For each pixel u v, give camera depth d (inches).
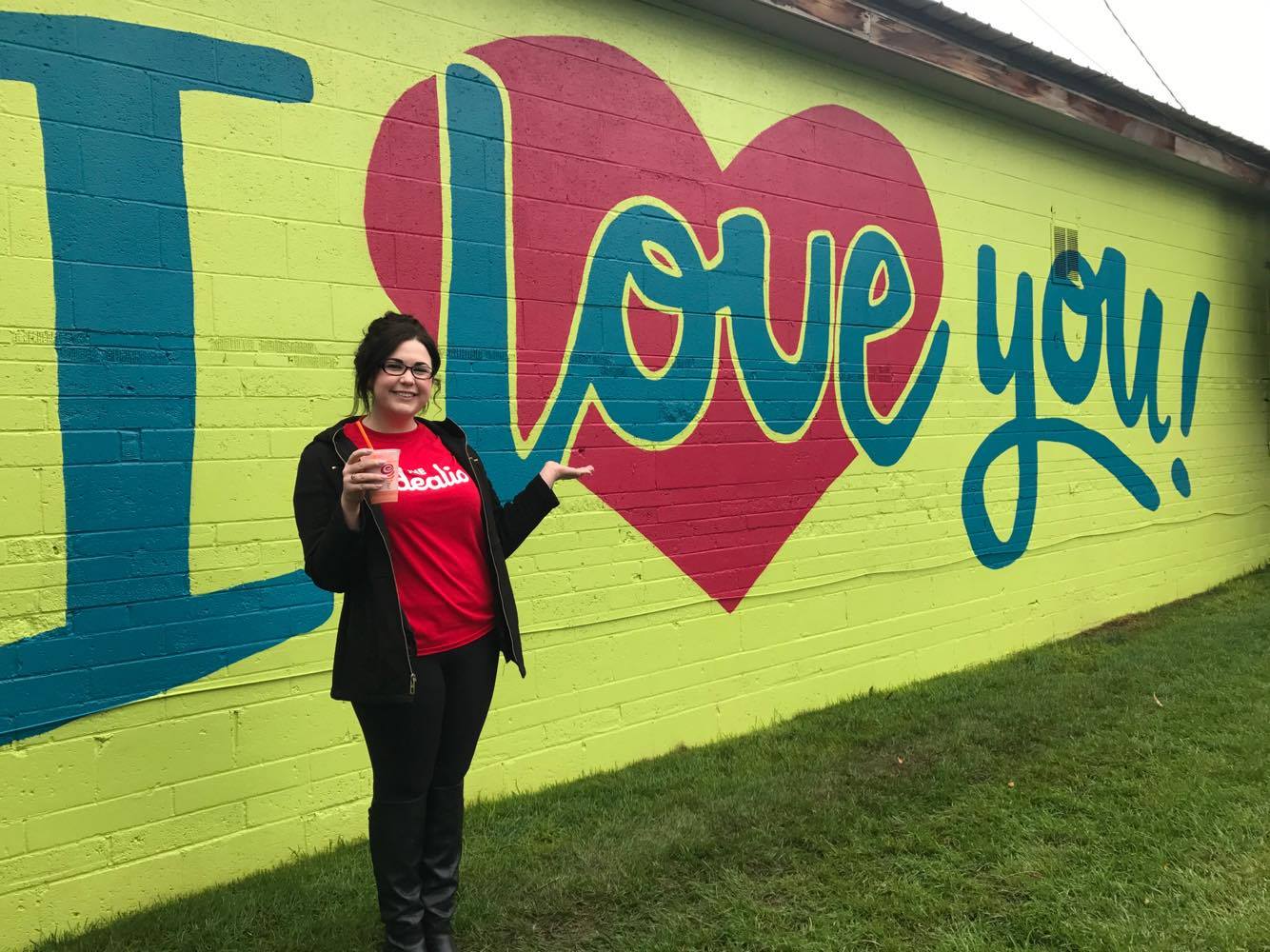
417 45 154.8
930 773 166.1
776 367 207.3
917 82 235.8
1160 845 136.5
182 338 133.6
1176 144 302.2
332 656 147.9
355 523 96.7
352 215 148.1
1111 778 161.5
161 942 118.8
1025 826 144.0
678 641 189.9
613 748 179.3
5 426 120.8
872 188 226.8
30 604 122.5
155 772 131.9
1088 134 279.9
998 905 122.6
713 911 122.7
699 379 193.3
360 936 118.3
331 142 146.2
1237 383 354.3
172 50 132.7
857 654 223.9
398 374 104.3
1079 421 286.7
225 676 137.7
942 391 244.8
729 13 194.7
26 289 122.0
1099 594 293.7
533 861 137.5
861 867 133.3
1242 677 217.9
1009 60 246.5
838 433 220.2
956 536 248.7
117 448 128.8
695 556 192.5
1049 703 205.5
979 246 254.4
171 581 133.2
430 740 106.0
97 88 127.0
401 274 152.9
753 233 202.5
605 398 178.2
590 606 176.4
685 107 190.5
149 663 131.5
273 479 141.6
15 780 121.3
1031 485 271.1
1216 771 163.0
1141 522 310.0
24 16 122.0
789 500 209.9
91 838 126.6
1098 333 293.1
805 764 175.9
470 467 112.2
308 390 144.3
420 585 104.7
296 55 143.0
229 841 138.1
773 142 206.2
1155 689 211.6
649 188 184.7
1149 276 312.5
